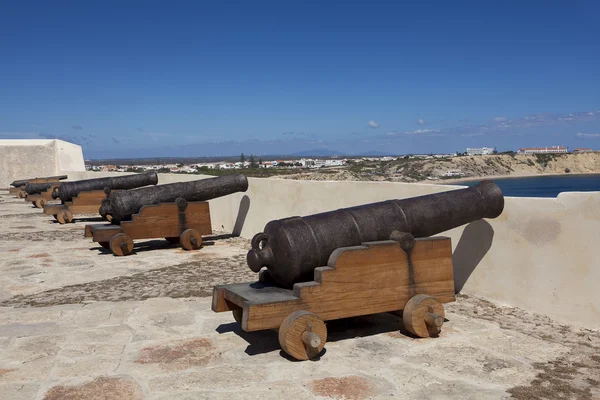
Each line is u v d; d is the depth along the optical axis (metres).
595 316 4.62
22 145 31.03
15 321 5.21
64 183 14.65
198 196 9.83
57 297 6.24
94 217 15.94
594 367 3.85
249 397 3.44
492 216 5.16
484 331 4.68
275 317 4.06
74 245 10.45
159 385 3.66
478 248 5.73
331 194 8.20
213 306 4.57
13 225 14.00
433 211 4.82
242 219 10.99
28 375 3.86
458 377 3.71
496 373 3.76
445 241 4.75
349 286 4.33
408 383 3.62
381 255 4.46
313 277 4.45
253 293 4.32
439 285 4.74
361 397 3.41
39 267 8.16
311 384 3.62
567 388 3.51
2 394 3.55
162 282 6.97
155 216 9.46
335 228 4.44
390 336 4.60
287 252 4.27
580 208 4.68
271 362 4.04
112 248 8.97
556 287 4.93
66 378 3.80
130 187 14.77
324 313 4.24
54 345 4.50
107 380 3.75
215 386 3.62
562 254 4.86
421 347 4.31
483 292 5.70
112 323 5.11
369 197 7.34
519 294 5.30
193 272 7.63
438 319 4.43
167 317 5.29
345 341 4.48
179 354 4.25
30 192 19.59
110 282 7.04
